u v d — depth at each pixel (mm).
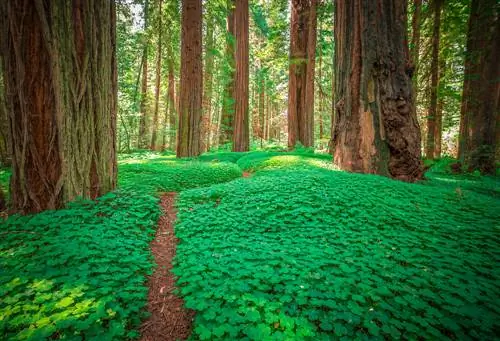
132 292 3064
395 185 6684
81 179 5207
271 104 43312
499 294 2947
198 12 14797
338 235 4375
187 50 14781
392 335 2371
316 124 34562
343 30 9367
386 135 8305
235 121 19656
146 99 23516
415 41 13484
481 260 3643
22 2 4453
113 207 5301
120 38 19453
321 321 2529
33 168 4734
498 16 11102
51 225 4098
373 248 3963
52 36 4605
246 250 3969
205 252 3912
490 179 10453
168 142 31766
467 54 12023
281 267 3426
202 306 2695
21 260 3264
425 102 15305
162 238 4953
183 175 9266
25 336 2209
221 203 6305
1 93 9828
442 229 4559
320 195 5855
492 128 11758
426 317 2609
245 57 19297
